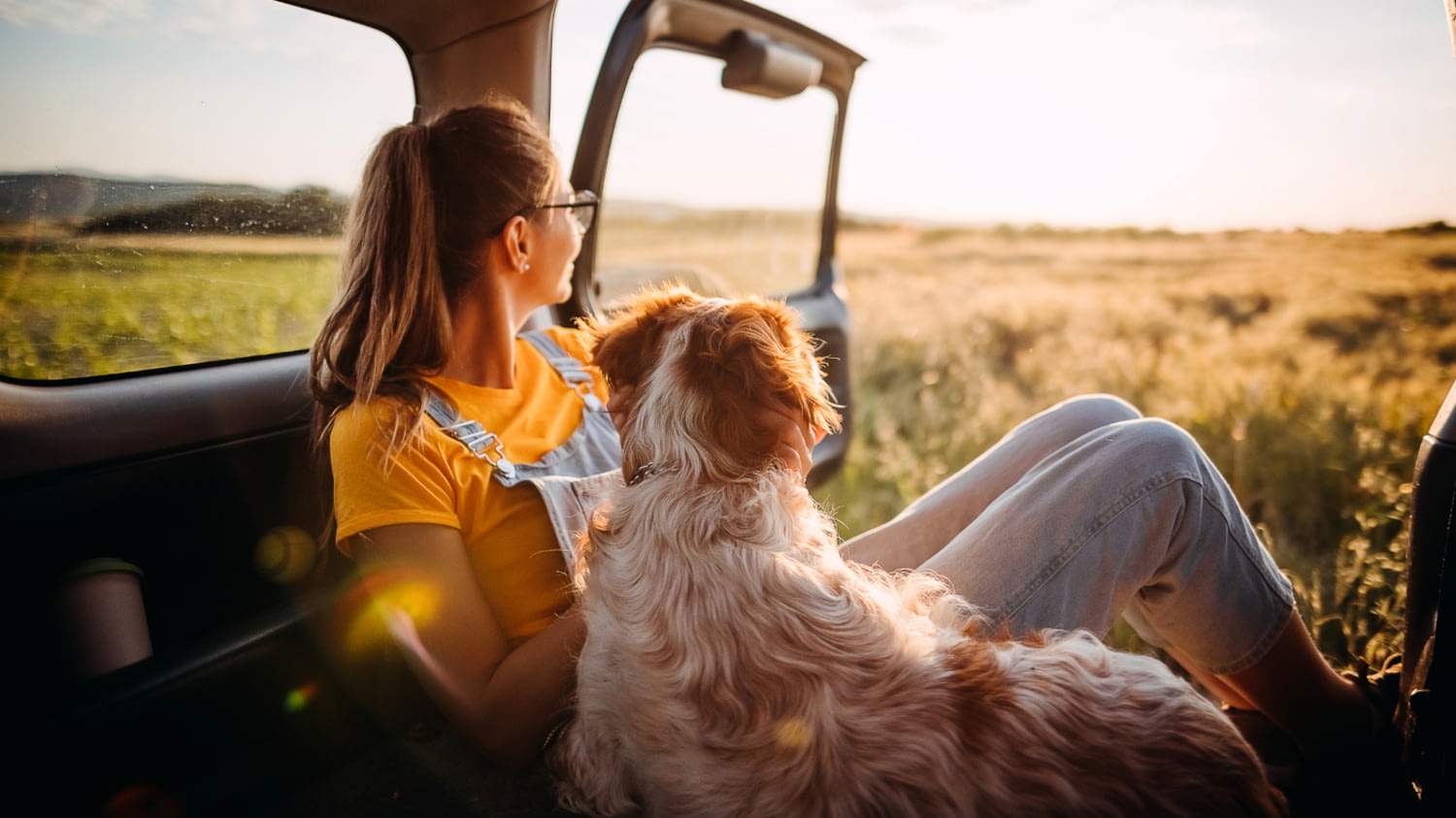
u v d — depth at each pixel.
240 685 1.68
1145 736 1.17
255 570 1.92
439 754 1.80
